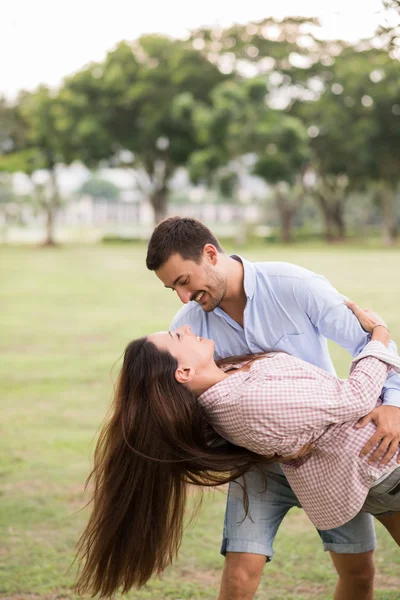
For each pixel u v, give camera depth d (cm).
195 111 3366
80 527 378
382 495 226
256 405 213
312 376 222
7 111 4097
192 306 263
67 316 1196
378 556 342
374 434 221
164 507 235
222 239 4350
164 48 3572
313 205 6288
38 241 4766
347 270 1895
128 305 1322
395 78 3241
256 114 3334
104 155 3697
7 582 319
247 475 248
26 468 472
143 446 226
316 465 225
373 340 237
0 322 1141
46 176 4094
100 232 5175
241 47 3456
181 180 7781
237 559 243
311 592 307
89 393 672
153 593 310
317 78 3603
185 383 228
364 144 3500
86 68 3662
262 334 251
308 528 381
